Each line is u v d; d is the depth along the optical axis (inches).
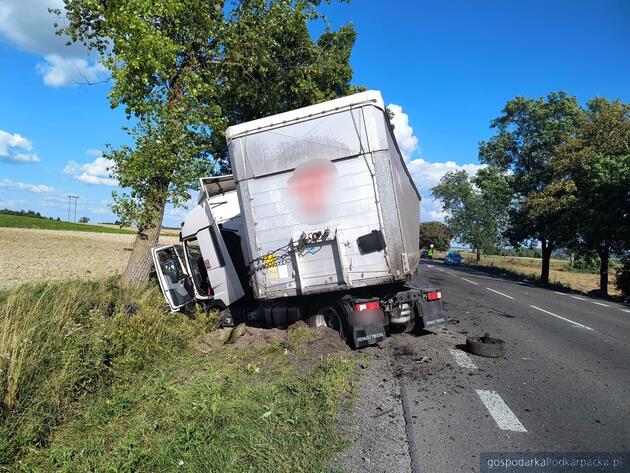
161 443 160.1
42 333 247.4
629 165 928.9
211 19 493.0
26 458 158.6
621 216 948.6
